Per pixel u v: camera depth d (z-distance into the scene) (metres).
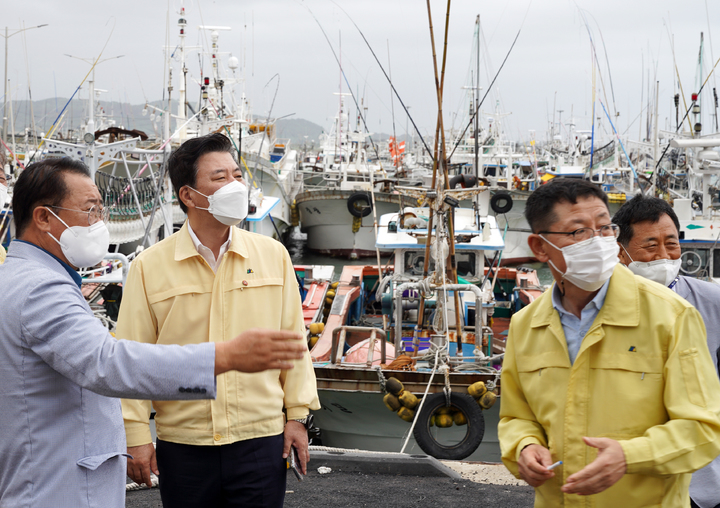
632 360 1.83
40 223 1.99
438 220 6.44
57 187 1.97
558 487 1.95
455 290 6.34
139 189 12.04
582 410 1.88
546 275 21.28
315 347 7.55
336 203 23.72
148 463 2.52
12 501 1.79
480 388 5.86
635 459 1.68
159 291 2.49
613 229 1.92
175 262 2.51
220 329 2.47
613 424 1.84
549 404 1.96
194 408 2.44
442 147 6.32
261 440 2.49
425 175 27.91
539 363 1.99
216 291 2.49
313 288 10.52
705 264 10.68
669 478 1.84
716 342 2.65
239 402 2.45
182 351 1.72
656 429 1.74
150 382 1.68
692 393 1.75
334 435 6.76
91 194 2.02
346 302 9.45
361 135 28.42
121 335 2.49
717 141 10.22
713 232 10.62
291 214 27.69
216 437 2.42
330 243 24.67
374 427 6.45
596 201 1.90
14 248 1.96
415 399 5.84
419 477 4.30
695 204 13.17
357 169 27.50
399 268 8.52
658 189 15.39
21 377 1.77
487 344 7.54
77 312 1.78
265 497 2.49
